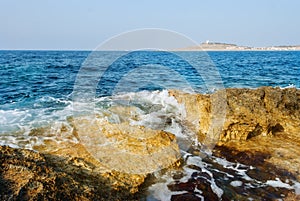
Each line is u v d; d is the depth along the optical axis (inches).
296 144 258.1
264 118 274.4
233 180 197.9
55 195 125.7
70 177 148.1
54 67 970.7
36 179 130.0
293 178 200.4
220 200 173.8
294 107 320.5
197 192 179.2
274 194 182.4
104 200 143.8
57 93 486.0
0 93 488.1
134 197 164.6
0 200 111.3
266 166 217.8
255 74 849.5
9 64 1116.5
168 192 175.9
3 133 250.4
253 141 267.4
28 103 396.5
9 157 146.1
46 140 233.0
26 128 265.7
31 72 812.6
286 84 681.0
